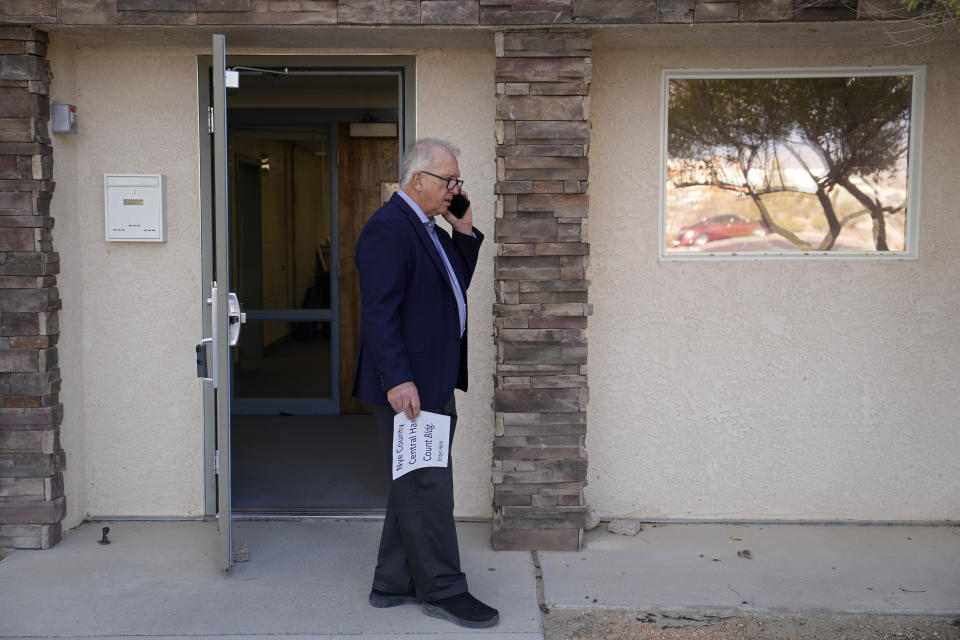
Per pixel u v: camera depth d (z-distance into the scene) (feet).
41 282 13.07
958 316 14.28
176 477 14.71
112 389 14.55
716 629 11.14
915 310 14.29
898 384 14.38
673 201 14.47
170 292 14.42
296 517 14.90
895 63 13.99
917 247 14.21
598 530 14.30
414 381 10.76
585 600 11.80
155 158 14.25
